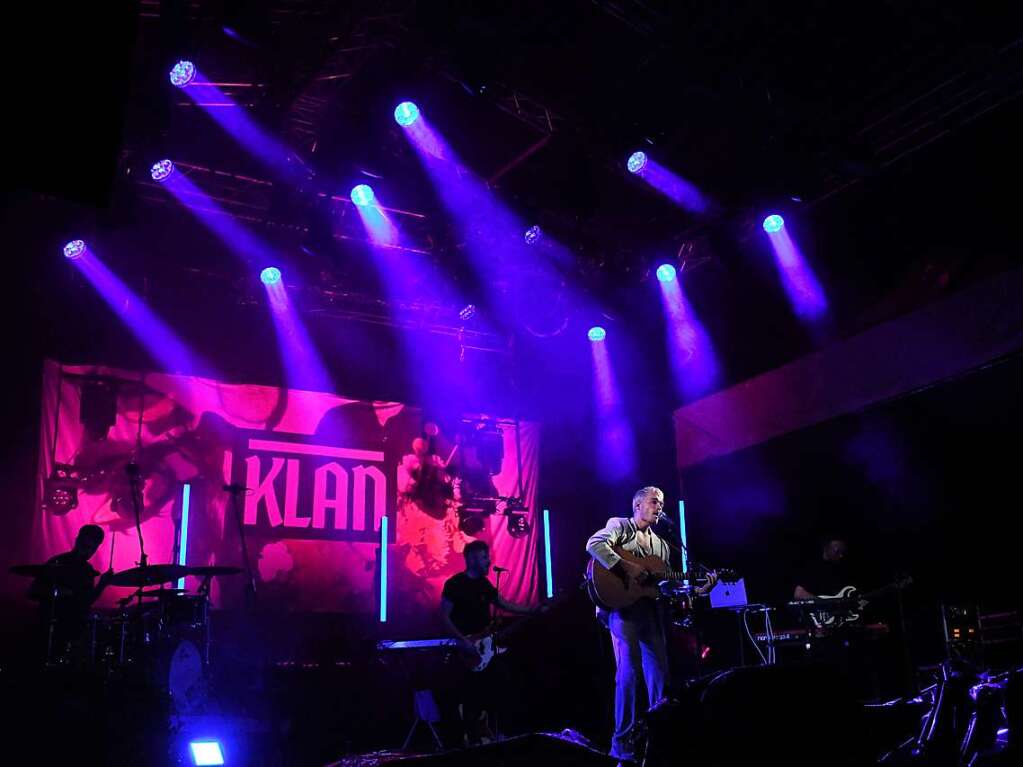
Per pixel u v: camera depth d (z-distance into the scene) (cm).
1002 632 727
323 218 854
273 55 696
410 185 884
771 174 810
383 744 799
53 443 830
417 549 976
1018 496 823
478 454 1020
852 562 945
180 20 655
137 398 885
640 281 952
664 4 699
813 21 704
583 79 776
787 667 325
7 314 811
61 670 536
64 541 820
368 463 977
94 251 870
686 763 320
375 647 712
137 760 512
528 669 948
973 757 344
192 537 881
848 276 877
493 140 867
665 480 1029
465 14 705
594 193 859
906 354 826
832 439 912
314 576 923
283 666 783
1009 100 720
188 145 827
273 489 927
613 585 578
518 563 1012
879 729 392
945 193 795
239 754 655
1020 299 743
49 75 276
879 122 774
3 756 477
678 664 858
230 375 938
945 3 664
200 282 923
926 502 889
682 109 811
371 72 784
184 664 645
